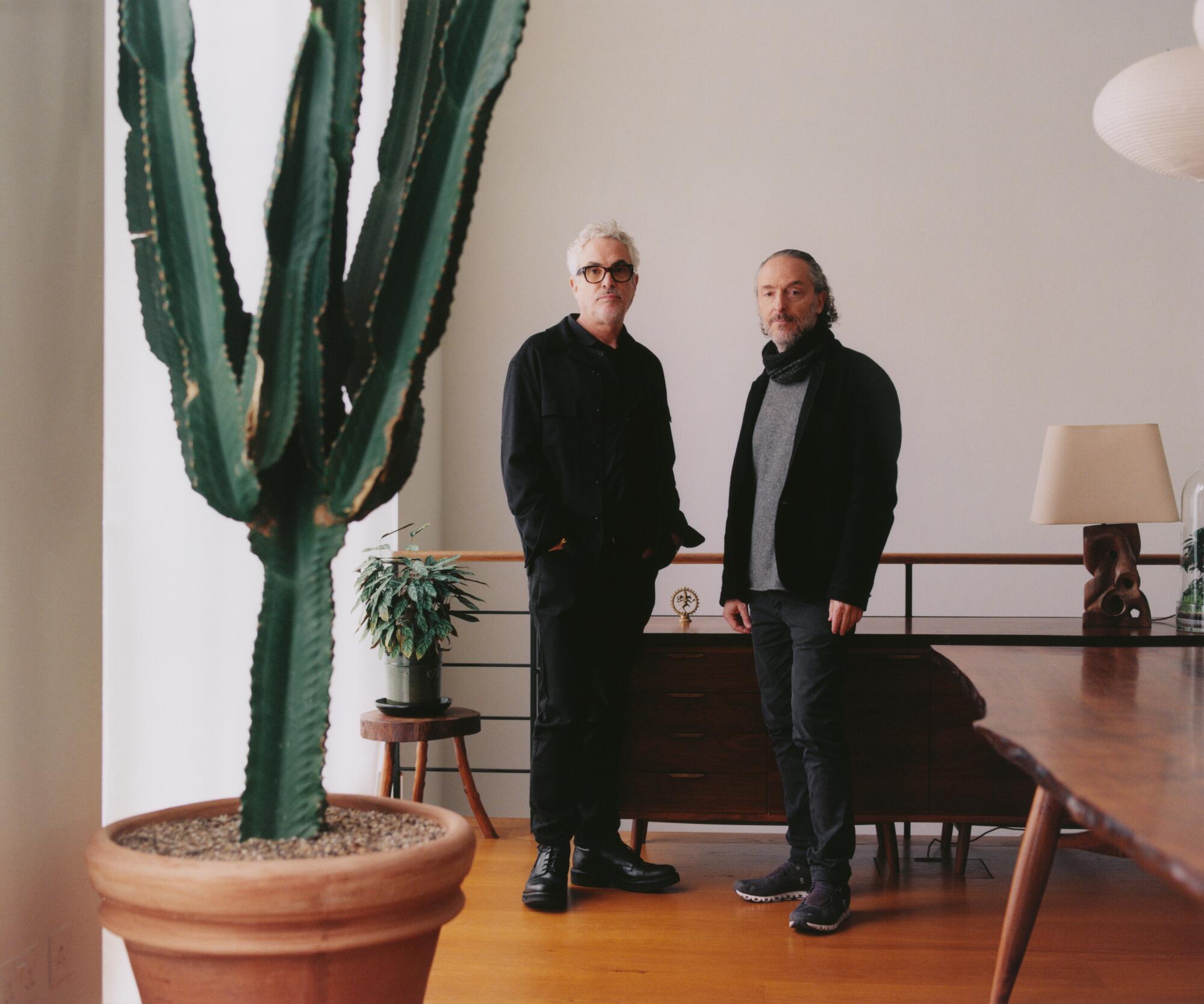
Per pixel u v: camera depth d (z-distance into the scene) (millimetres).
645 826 3145
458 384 5355
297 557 1436
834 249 5332
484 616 5301
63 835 1617
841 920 2537
